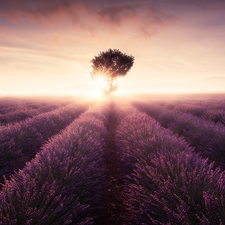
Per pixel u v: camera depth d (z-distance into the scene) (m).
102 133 4.83
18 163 3.29
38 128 4.98
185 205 1.33
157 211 1.52
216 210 1.25
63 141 3.13
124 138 3.94
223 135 3.69
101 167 2.97
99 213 2.08
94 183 2.15
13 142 3.54
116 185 2.76
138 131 3.70
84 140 3.28
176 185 1.67
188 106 11.41
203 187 1.58
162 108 10.84
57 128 6.30
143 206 1.62
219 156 3.41
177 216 1.26
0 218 1.26
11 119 7.03
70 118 8.33
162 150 2.63
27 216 1.33
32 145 4.08
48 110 11.76
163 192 1.58
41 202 1.52
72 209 1.57
